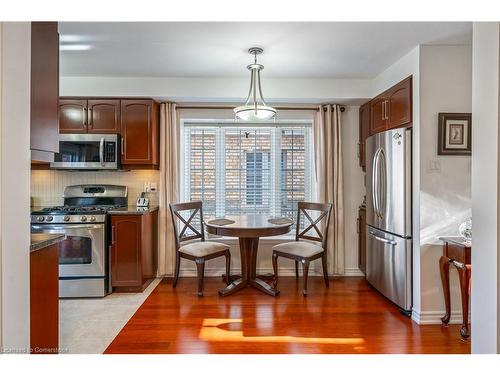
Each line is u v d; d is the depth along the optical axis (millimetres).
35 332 1563
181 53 2947
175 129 3973
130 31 2504
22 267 1171
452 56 2773
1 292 1043
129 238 3459
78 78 3623
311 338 2461
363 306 3100
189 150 4246
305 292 3357
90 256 3340
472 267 1326
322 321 2764
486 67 1241
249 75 3600
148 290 3551
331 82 3729
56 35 1751
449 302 2652
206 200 4266
